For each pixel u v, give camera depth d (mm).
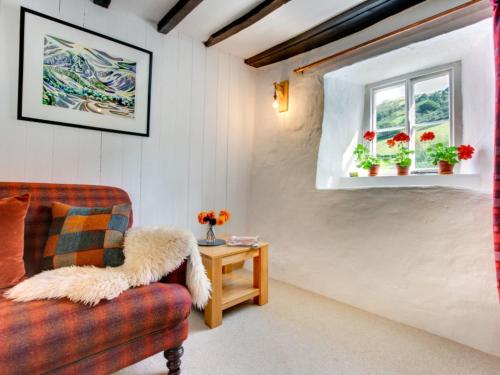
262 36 2336
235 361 1373
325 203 2242
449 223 1627
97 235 1355
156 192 2234
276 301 2092
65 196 1581
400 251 1822
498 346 1448
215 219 2014
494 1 1357
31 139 1709
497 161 1309
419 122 2125
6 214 1214
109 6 1982
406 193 1806
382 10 1880
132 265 1193
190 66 2410
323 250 2244
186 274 1283
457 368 1349
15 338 818
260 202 2787
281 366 1343
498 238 1297
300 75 2484
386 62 2049
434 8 1715
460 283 1580
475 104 1737
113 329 979
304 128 2430
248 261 2799
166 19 2105
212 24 2223
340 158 2404
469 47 1767
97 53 1925
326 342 1553
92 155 1928
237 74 2746
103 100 1957
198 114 2473
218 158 2621
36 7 1711
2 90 1618
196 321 1764
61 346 878
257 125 2863
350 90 2418
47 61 1742
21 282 1090
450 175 1737
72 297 971
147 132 2164
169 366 1207
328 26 2088
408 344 1547
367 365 1360
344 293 2092
